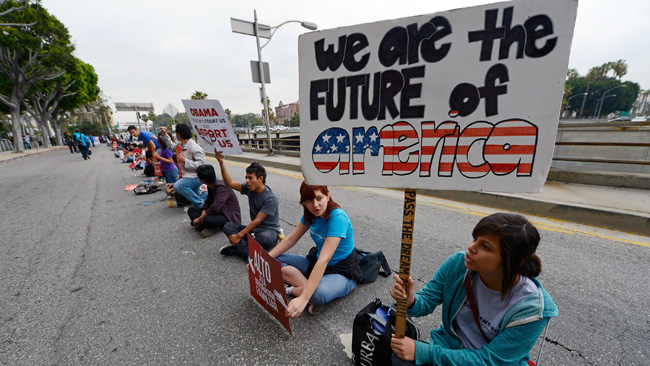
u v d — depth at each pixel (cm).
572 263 278
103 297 244
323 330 199
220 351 182
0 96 1908
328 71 116
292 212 479
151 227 410
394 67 107
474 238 108
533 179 99
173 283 263
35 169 1192
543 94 92
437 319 207
